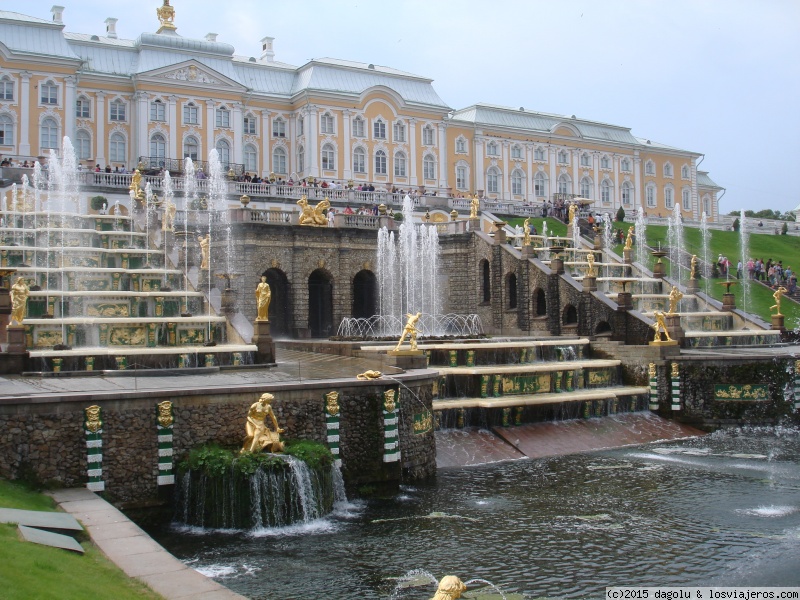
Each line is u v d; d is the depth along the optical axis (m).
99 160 72.62
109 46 75.00
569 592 16.38
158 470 20.36
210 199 56.53
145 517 20.12
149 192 52.69
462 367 34.25
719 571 17.64
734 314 50.81
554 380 35.06
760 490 24.67
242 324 35.06
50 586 11.42
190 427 20.94
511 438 30.78
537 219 73.12
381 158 85.75
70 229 44.06
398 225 52.06
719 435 34.97
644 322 41.78
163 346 33.62
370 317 51.56
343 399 23.38
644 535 20.09
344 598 15.79
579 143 104.12
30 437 19.08
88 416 19.52
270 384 22.44
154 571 13.70
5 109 67.31
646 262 66.06
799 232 92.31
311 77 82.81
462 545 19.14
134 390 20.81
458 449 29.14
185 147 75.56
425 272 52.66
